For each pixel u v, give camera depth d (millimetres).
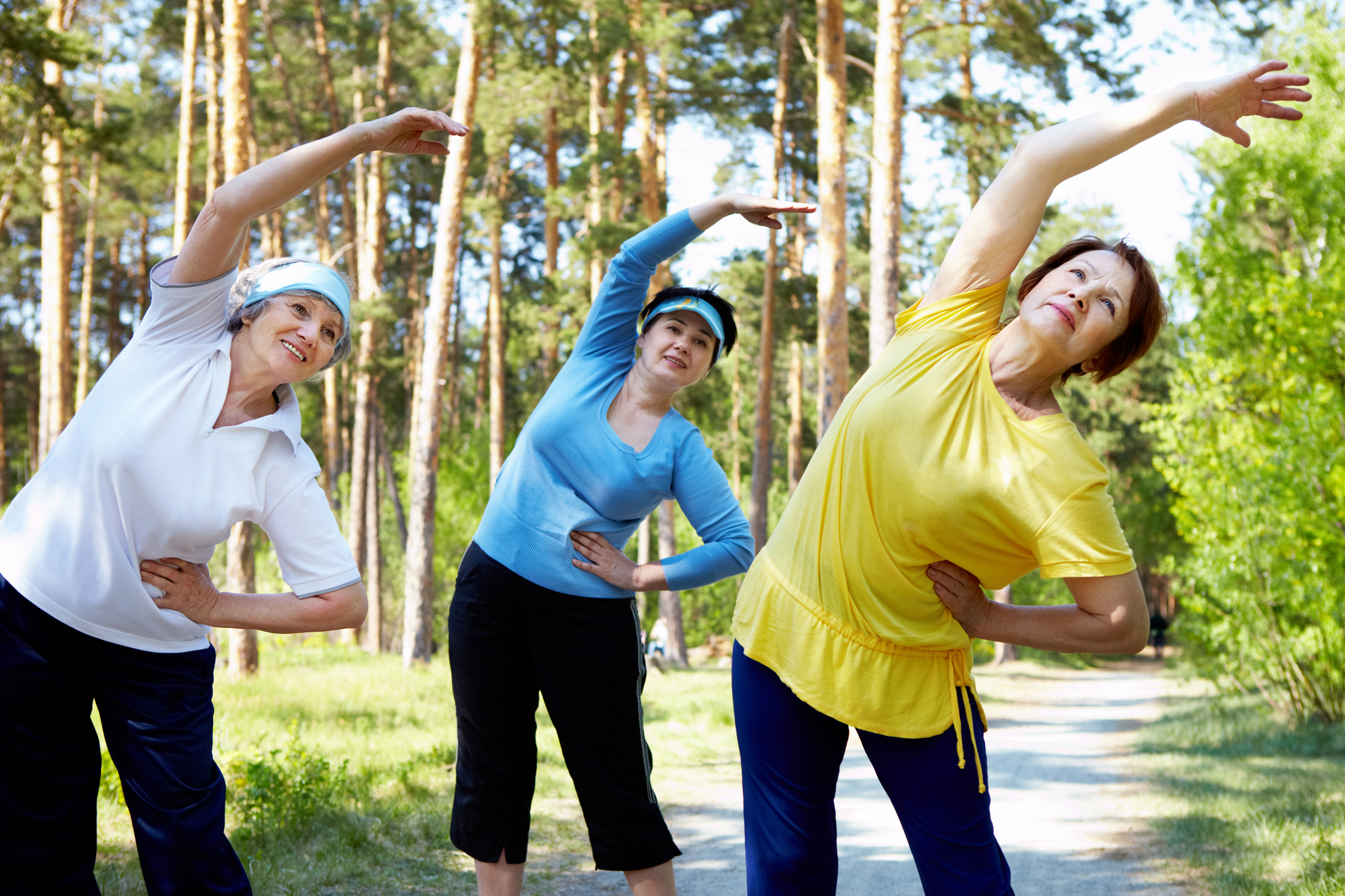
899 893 4586
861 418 2242
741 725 2418
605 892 4469
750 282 28703
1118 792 7332
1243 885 4395
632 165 20578
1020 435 2145
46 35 12188
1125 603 2127
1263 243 12531
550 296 24438
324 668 16781
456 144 17703
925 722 2246
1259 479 9508
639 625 3029
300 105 30594
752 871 2387
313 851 4664
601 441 2881
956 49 17469
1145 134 2219
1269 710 10844
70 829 2158
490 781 2955
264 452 2225
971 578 2260
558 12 17594
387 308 25797
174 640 2201
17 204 21391
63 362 20906
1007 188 2242
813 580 2295
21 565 2092
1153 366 34219
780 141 20844
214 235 2133
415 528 18016
